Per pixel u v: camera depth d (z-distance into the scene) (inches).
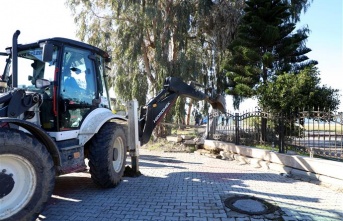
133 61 523.2
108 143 192.9
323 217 150.7
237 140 347.6
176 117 546.6
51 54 156.4
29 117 160.2
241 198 181.9
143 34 528.1
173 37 540.7
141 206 165.8
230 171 268.5
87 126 188.5
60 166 156.1
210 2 525.0
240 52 436.1
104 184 196.5
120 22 533.6
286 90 331.6
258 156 299.9
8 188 125.0
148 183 219.8
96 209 160.9
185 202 173.2
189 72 522.0
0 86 169.2
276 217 150.3
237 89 428.8
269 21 430.9
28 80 180.9
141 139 266.7
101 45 545.0
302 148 255.6
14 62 167.9
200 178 238.1
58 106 171.6
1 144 120.3
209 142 404.2
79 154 182.2
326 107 328.8
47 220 144.9
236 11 520.7
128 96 552.7
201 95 313.0
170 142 473.1
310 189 205.9
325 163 221.3
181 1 522.6
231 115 362.6
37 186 131.3
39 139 148.2
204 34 572.1
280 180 232.5
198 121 607.2
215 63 564.4
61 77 175.3
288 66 429.4
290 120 267.7
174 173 257.9
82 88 196.1
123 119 237.1
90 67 202.7
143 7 512.4
